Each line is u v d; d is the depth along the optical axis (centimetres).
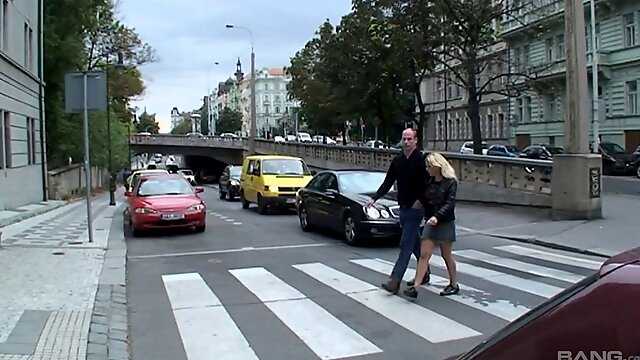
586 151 1521
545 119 4766
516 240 1329
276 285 895
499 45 5262
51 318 691
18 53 2491
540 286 856
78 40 3616
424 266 805
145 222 1485
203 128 15975
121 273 976
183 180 1716
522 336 197
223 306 776
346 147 3859
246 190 2291
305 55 5950
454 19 3170
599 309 183
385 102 4356
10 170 2303
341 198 1327
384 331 653
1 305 748
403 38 3266
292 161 2225
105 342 607
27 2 2659
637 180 2919
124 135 5953
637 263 192
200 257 1170
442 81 6581
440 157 805
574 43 1496
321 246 1283
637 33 3756
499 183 1862
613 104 3962
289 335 646
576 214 1498
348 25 3912
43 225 1797
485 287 855
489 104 5716
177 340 638
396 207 1242
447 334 638
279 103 15588
